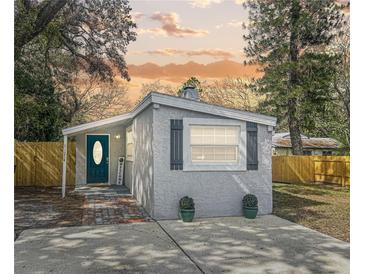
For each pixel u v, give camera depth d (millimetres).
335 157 16531
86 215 8602
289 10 18406
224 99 34375
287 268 4809
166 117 8336
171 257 5285
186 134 8422
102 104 30812
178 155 8367
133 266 4895
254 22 20016
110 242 6121
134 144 11695
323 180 17344
